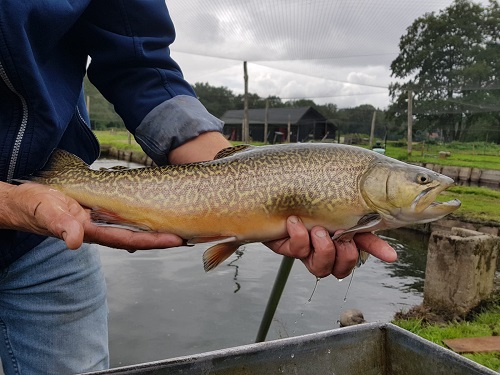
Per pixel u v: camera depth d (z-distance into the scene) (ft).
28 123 1.30
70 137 1.62
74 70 1.51
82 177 1.48
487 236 3.99
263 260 6.47
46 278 1.53
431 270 4.04
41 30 1.25
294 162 1.43
